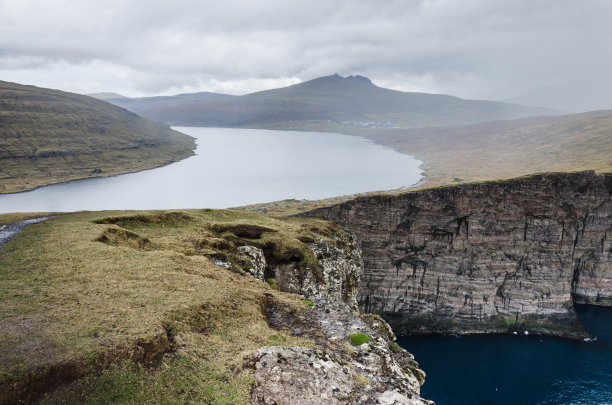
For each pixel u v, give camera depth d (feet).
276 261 175.32
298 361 74.59
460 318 407.23
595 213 415.23
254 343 81.10
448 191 408.46
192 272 113.19
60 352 62.34
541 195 407.03
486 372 318.86
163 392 61.36
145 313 79.82
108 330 71.15
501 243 410.93
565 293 414.00
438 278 414.41
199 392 62.95
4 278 94.48
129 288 92.53
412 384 83.30
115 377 61.05
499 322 404.77
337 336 93.76
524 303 408.46
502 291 413.80
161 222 177.58
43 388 56.80
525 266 415.03
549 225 411.34
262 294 110.93
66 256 111.75
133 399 58.80
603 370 319.68
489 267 410.31
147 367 65.72
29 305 79.10
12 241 129.80
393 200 414.62
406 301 417.28
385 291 419.54
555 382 303.27
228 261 143.02
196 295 93.86
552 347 363.35
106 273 101.09
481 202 407.23
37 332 67.87
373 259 419.95
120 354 64.75
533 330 398.42
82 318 75.05
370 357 86.02
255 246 174.19
